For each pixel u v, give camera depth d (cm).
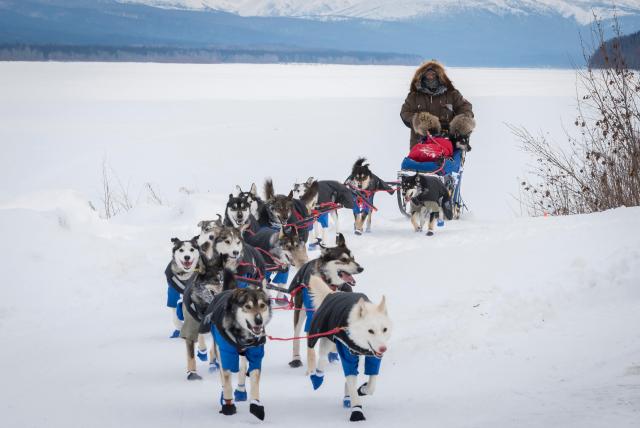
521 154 3041
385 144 3781
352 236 1418
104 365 793
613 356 657
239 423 591
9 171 2983
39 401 673
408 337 802
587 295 848
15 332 939
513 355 717
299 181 2748
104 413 630
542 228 1137
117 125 4603
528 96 6588
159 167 3130
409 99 1631
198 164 3206
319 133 4269
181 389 705
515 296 855
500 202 2103
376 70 18988
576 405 527
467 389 639
